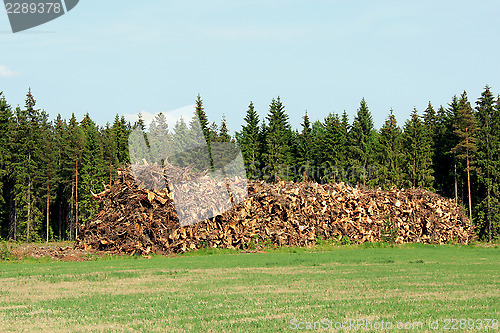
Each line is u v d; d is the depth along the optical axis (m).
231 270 21.11
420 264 23.44
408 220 40.91
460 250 33.91
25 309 13.14
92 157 90.44
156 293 15.44
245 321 11.68
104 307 13.35
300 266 22.58
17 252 26.50
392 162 95.38
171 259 26.06
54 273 20.06
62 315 12.43
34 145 88.75
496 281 17.73
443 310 12.76
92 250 28.91
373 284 17.03
